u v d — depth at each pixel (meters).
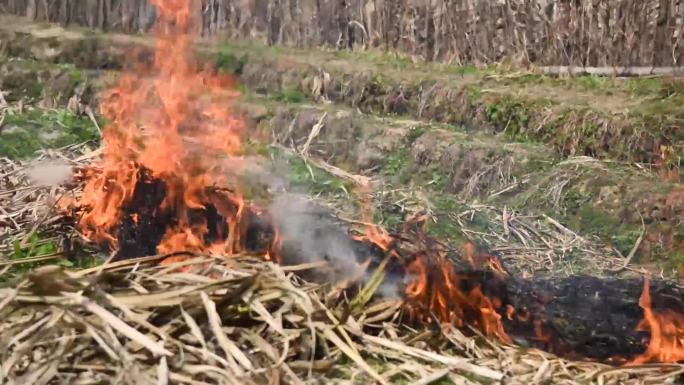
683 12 9.64
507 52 10.66
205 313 3.64
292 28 11.73
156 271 4.07
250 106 9.84
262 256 4.40
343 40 11.64
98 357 3.39
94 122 8.91
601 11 10.05
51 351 3.34
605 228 7.57
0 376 3.20
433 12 11.05
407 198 7.92
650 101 8.98
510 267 6.55
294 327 3.73
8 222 5.68
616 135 8.48
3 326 3.45
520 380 3.77
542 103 9.10
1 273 4.29
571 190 8.01
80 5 11.97
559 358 4.20
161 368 3.22
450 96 9.66
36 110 9.14
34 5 12.13
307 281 4.38
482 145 8.73
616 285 6.04
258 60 10.77
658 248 7.21
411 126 9.34
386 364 3.72
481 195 8.40
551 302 5.16
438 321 4.30
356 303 4.16
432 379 3.53
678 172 8.06
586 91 9.51
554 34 10.34
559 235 7.52
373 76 10.15
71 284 3.60
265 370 3.34
